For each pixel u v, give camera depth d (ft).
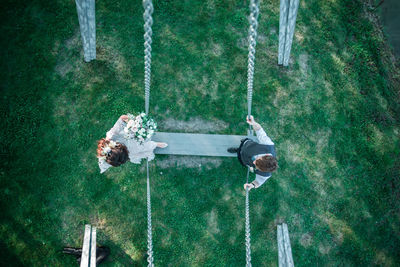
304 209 21.18
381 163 22.00
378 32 22.89
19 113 20.02
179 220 20.58
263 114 21.17
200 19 21.17
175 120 20.79
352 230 21.53
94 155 20.33
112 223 20.34
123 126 16.84
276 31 21.63
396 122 22.58
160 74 20.83
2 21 20.10
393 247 22.02
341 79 21.93
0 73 20.04
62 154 20.18
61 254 20.01
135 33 20.85
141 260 20.38
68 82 20.43
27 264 19.77
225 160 20.92
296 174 21.20
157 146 19.94
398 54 23.16
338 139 21.61
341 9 22.29
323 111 21.57
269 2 21.63
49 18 20.35
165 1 20.97
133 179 20.51
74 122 20.33
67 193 20.16
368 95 22.20
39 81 20.26
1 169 19.81
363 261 21.52
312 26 21.93
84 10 16.71
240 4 21.38
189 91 20.92
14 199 19.83
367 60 22.38
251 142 17.08
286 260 19.94
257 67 21.35
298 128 21.33
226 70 21.15
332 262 21.26
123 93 20.63
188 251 20.57
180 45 20.98
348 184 21.61
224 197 20.83
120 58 20.74
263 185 20.93
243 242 20.76
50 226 20.03
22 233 19.83
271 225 20.93
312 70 21.66
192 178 20.76
